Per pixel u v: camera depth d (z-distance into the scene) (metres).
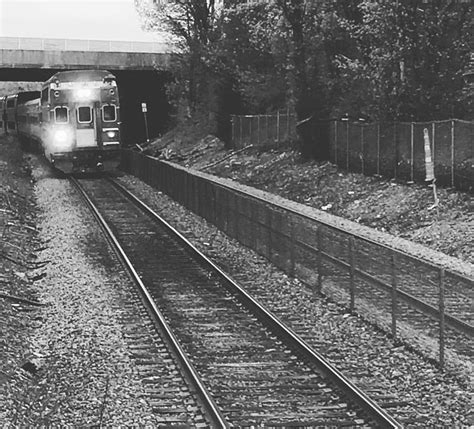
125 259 19.70
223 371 11.45
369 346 12.59
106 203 32.69
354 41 34.59
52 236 24.73
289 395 10.35
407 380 10.87
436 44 26.86
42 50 54.41
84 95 40.53
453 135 24.36
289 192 32.44
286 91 42.97
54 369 11.64
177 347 12.01
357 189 29.06
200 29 52.66
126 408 9.85
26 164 49.78
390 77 28.23
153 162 38.44
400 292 12.64
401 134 27.77
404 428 8.85
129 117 67.25
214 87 50.16
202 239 24.05
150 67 56.97
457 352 11.96
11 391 10.34
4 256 19.83
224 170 41.94
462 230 21.28
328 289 16.27
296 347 12.46
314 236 17.72
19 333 13.72
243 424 9.26
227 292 16.95
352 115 34.31
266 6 37.38
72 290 17.16
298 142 37.53
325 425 9.21
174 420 9.46
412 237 22.27
